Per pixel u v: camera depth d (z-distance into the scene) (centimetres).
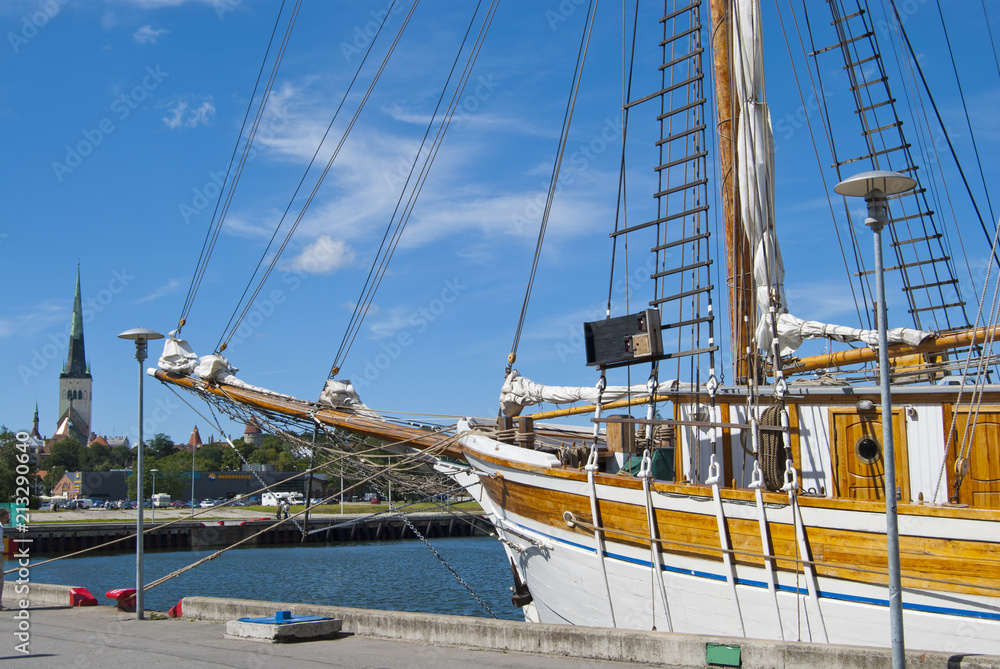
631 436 1694
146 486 14062
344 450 1978
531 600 1781
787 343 1636
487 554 6794
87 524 7588
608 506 1472
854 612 1227
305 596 3941
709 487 1355
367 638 1221
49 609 1639
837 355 1778
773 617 1291
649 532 1416
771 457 1409
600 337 1573
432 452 1872
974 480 1279
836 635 1242
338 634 1248
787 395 1416
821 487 1377
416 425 1966
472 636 1129
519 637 1088
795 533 1280
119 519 8944
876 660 845
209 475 14438
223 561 6178
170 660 1033
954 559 1165
